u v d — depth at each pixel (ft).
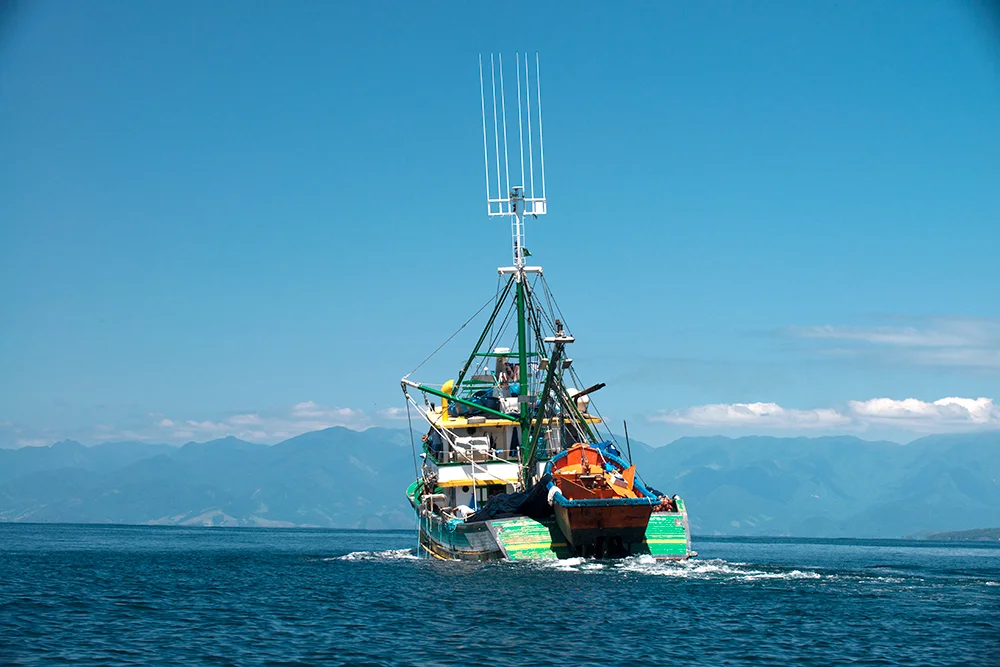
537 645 123.54
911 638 126.93
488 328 249.75
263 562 278.46
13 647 125.80
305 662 115.85
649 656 117.08
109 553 342.23
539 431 218.18
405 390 242.58
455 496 237.45
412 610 151.94
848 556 384.06
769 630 132.05
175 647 125.29
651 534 202.90
